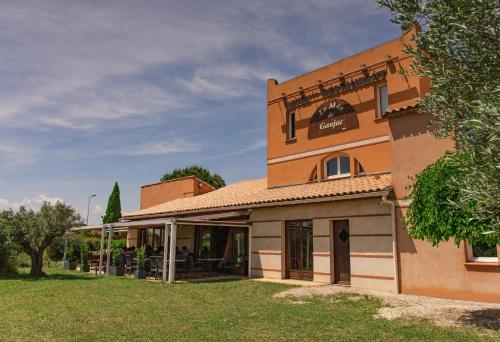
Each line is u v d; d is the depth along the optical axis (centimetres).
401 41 1705
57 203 2109
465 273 1255
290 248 1905
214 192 2905
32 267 2100
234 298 1327
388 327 912
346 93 1916
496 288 1188
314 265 1762
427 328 899
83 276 2116
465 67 595
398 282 1414
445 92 641
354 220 1616
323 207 1748
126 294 1422
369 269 1534
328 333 864
